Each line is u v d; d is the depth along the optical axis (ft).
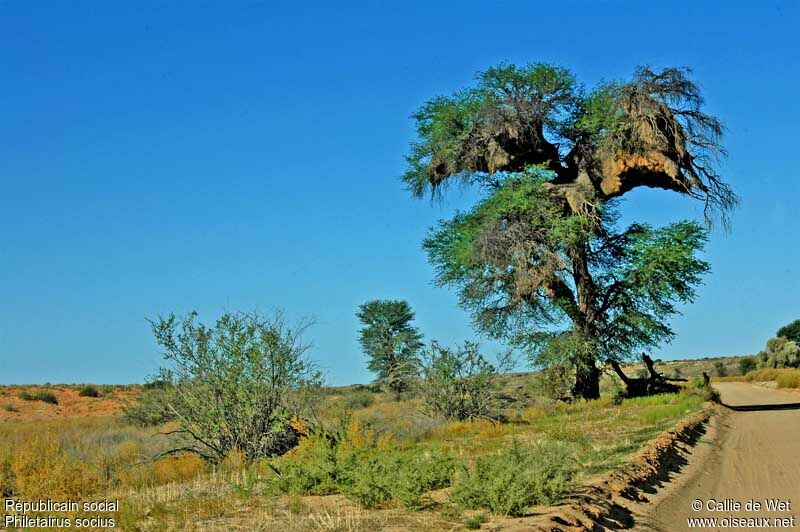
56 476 43.29
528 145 136.67
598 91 132.46
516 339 133.28
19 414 160.86
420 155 145.69
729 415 105.60
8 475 47.50
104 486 46.78
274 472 45.21
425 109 143.54
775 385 224.12
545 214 128.57
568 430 71.87
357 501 37.73
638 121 122.21
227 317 61.98
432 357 98.27
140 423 101.04
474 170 140.67
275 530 31.99
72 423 115.03
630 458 50.93
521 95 135.13
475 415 95.86
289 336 62.44
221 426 59.52
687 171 125.18
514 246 126.41
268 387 60.80
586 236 129.08
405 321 190.29
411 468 39.81
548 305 134.31
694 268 129.80
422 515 35.14
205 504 37.35
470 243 131.13
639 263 129.39
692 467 53.83
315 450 48.44
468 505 35.78
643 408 104.78
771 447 64.18
